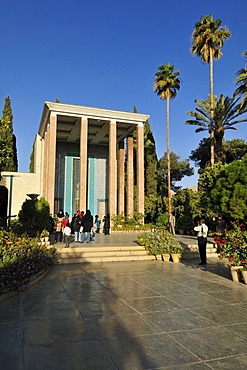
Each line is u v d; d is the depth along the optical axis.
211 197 8.88
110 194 25.62
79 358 3.36
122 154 30.94
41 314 5.00
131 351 3.55
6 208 25.73
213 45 24.23
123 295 6.30
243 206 7.95
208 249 13.48
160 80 27.25
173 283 7.54
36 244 10.34
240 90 22.77
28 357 3.38
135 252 12.10
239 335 4.11
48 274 8.76
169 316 4.92
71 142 30.83
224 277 8.36
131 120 26.69
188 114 28.27
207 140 33.34
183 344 3.78
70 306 5.47
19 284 6.54
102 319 4.74
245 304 5.69
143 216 26.31
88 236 14.84
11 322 4.59
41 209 13.92
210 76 24.42
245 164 8.28
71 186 30.11
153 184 35.00
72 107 24.66
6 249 8.16
